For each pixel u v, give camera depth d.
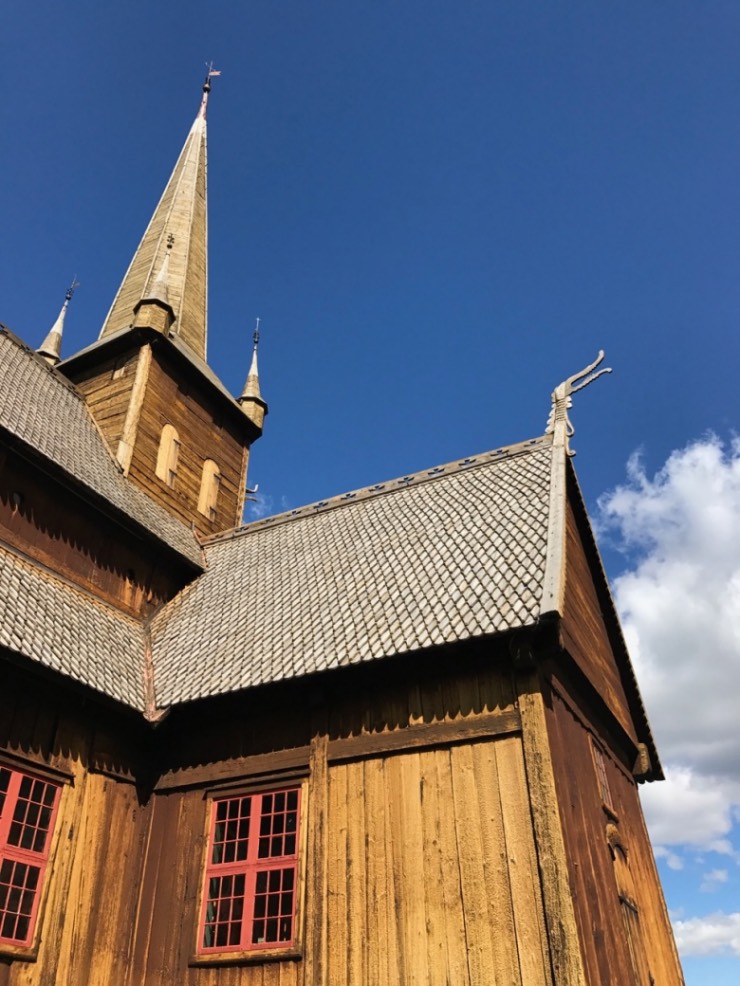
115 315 23.22
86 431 16.94
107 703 11.18
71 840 10.50
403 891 9.36
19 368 16.23
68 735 10.97
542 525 11.64
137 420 17.72
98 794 11.12
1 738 9.99
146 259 24.53
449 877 9.21
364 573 13.05
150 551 15.26
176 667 12.70
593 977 8.47
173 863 11.10
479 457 15.21
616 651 15.64
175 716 12.17
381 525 14.66
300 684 11.12
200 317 24.31
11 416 13.62
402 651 10.32
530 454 14.38
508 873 8.92
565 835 9.09
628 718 15.50
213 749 11.73
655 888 14.23
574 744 10.93
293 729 11.25
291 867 10.24
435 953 8.86
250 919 10.16
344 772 10.50
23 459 12.80
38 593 11.86
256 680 11.21
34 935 9.62
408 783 10.02
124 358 19.11
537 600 9.98
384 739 10.41
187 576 16.14
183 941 10.38
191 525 18.45
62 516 13.45
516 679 10.01
